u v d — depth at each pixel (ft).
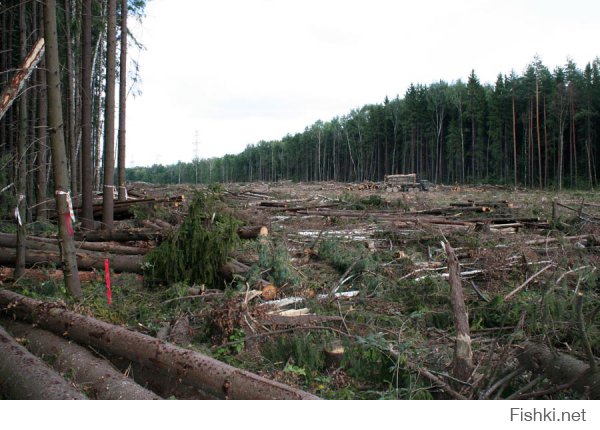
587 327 16.79
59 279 26.11
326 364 16.38
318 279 25.70
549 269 26.37
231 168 384.68
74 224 40.22
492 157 194.80
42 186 42.37
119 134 54.54
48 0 21.98
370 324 19.01
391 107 251.80
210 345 17.93
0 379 13.76
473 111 199.52
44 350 16.62
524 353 14.62
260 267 24.72
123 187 54.54
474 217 51.24
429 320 20.83
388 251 31.73
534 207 60.44
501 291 23.04
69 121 57.62
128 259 28.27
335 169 286.87
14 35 56.59
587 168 160.66
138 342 14.76
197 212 27.02
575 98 156.56
